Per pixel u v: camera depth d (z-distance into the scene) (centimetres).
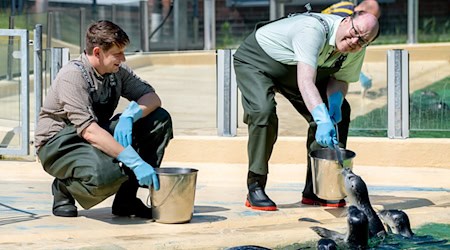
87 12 2147
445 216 878
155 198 820
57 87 812
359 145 1212
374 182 1088
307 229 801
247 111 878
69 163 805
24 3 2250
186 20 2584
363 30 830
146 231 794
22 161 1254
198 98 1358
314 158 869
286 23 884
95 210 894
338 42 851
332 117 899
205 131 1302
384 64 1252
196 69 1758
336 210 904
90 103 809
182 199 818
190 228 809
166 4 2523
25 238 759
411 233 797
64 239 764
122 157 797
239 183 1079
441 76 1316
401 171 1167
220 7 2930
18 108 1259
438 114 1248
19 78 1257
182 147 1238
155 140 838
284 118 1286
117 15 2278
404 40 2697
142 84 855
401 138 1230
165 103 1383
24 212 880
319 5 2558
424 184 1074
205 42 2570
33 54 1269
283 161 1220
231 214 875
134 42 2355
